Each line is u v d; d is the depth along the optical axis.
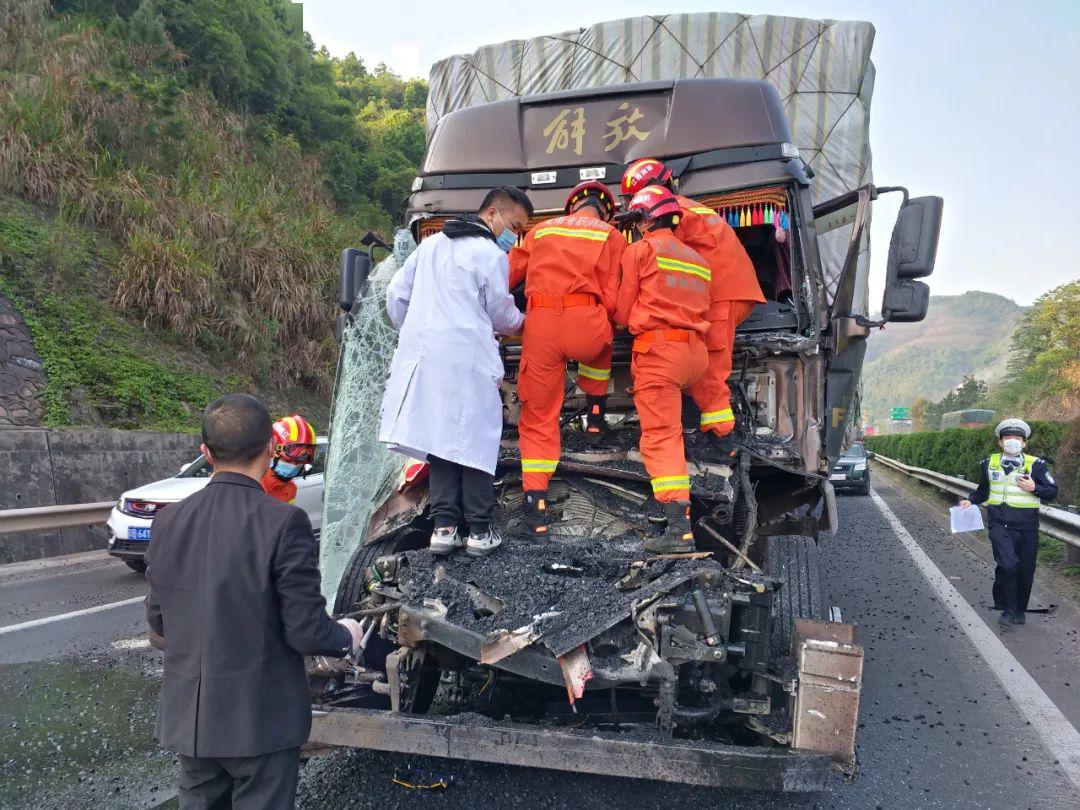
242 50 23.33
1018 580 6.39
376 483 4.45
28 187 14.09
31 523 8.86
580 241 3.71
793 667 3.07
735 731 3.47
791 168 4.27
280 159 22.11
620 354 4.28
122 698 4.68
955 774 3.74
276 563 2.12
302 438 4.55
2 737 4.06
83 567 9.20
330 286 18.19
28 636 6.09
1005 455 6.49
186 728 2.08
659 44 6.93
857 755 3.93
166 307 14.47
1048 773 3.76
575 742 2.74
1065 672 5.20
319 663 3.23
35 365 11.85
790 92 6.73
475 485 3.52
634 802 3.35
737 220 4.41
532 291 3.77
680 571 3.18
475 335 3.53
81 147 15.09
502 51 7.34
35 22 17.27
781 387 4.18
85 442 10.54
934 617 6.52
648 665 2.91
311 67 30.48
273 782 2.15
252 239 17.03
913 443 21.86
